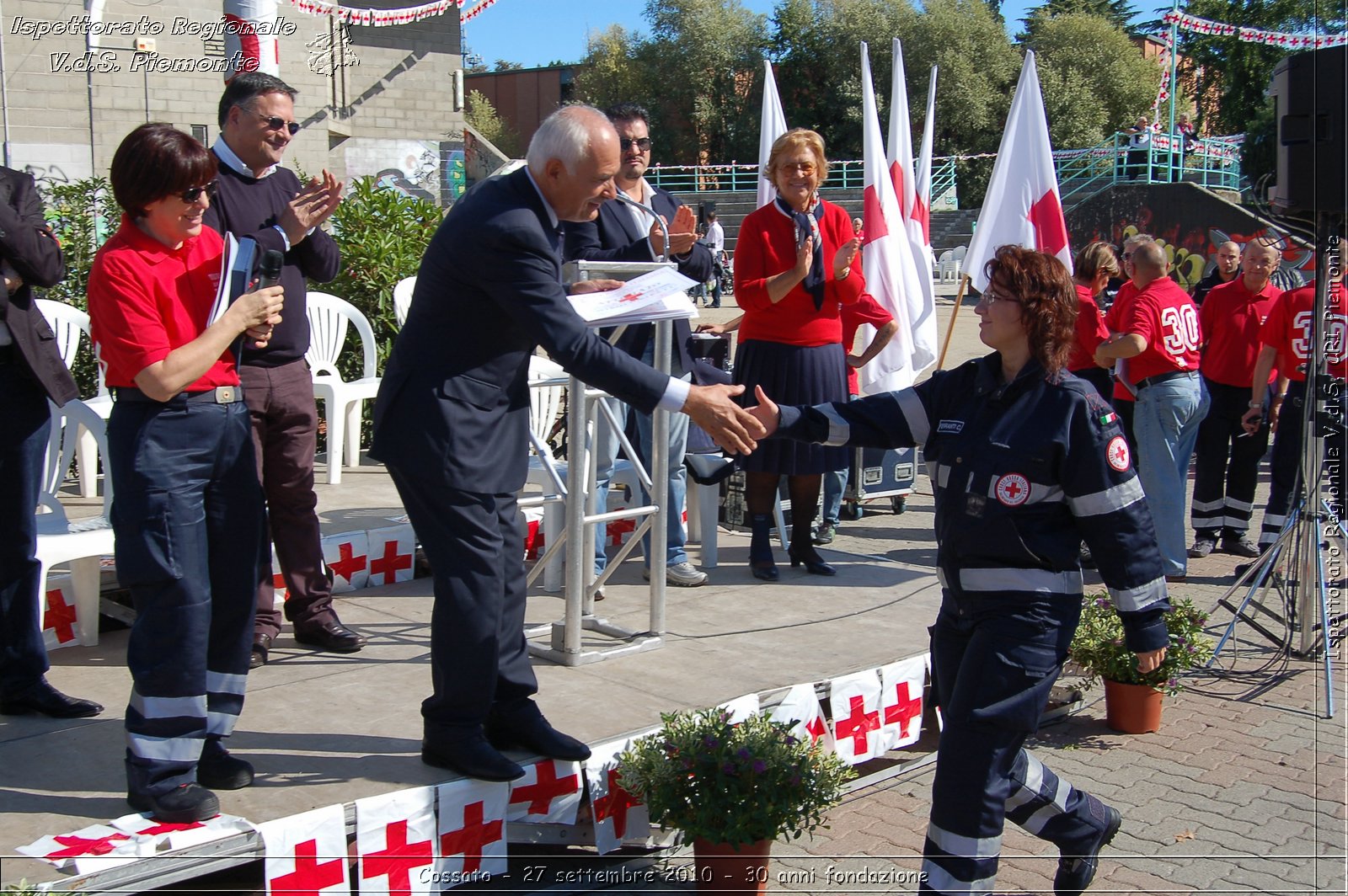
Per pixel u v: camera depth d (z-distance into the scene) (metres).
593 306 3.88
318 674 4.32
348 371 8.13
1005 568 3.07
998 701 3.00
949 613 3.25
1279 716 5.18
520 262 3.23
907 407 3.33
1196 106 42.38
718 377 5.72
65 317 6.03
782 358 5.58
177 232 3.14
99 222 7.63
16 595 3.80
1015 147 7.07
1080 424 3.01
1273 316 7.12
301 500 4.45
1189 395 6.87
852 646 4.82
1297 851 3.92
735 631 5.00
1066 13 45.38
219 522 3.27
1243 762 4.67
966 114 41.47
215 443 3.21
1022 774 3.28
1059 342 3.07
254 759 3.53
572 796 3.64
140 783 3.09
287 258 4.31
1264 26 33.38
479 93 54.72
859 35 42.28
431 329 3.37
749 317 5.67
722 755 3.37
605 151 3.29
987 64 42.25
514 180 3.36
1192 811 4.23
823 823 3.63
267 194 4.30
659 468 4.64
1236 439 7.90
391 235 8.14
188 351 3.04
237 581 3.30
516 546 3.61
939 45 41.34
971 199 41.69
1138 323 6.74
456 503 3.36
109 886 2.78
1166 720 5.12
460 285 3.31
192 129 14.72
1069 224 25.44
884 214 7.30
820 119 44.62
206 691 3.28
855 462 8.01
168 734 3.11
